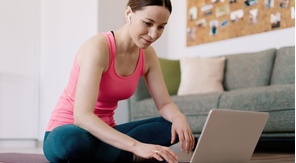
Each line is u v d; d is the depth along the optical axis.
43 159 2.18
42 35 5.36
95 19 4.64
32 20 5.29
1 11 5.02
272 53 4.07
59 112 1.87
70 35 4.97
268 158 2.63
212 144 1.57
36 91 5.29
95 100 1.66
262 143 3.86
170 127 1.88
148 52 1.94
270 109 3.29
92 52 1.70
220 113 1.50
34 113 5.27
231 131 1.59
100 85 1.80
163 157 1.49
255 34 4.42
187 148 1.74
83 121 1.61
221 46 4.75
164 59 4.65
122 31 1.79
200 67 4.36
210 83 4.26
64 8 5.07
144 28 1.58
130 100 4.34
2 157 2.34
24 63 5.19
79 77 1.69
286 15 4.15
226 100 3.57
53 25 5.21
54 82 5.16
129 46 1.79
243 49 4.54
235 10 4.61
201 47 4.96
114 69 1.78
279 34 4.21
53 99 5.16
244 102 3.45
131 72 1.86
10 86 5.02
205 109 3.70
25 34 5.22
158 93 1.94
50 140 1.72
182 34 5.18
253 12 4.44
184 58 4.53
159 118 1.92
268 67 4.06
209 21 4.87
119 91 1.84
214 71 4.32
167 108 1.89
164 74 4.55
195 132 3.80
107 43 1.75
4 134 4.95
